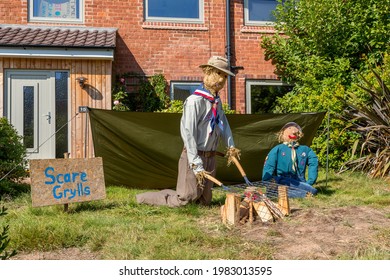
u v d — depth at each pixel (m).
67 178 5.60
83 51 10.09
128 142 7.42
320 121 7.86
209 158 5.85
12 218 5.14
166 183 7.73
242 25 12.20
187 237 4.21
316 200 6.29
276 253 3.83
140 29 11.66
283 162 6.68
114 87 11.11
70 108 10.41
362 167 8.97
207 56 11.96
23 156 7.46
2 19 11.09
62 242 4.12
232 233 4.50
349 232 4.46
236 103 11.99
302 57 11.26
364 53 11.03
